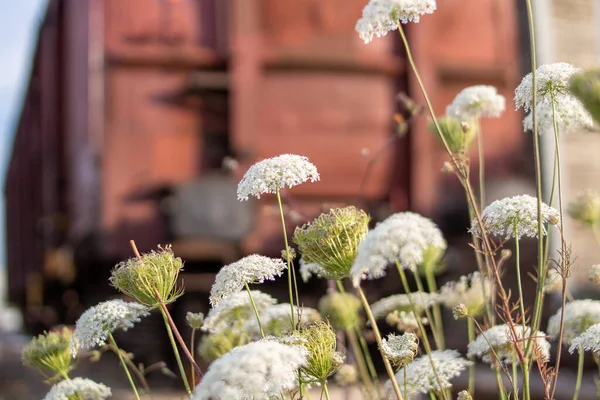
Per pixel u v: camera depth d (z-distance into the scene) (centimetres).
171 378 639
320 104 768
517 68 821
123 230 714
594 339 172
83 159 818
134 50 740
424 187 761
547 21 820
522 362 165
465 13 816
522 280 710
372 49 785
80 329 172
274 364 134
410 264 151
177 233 662
